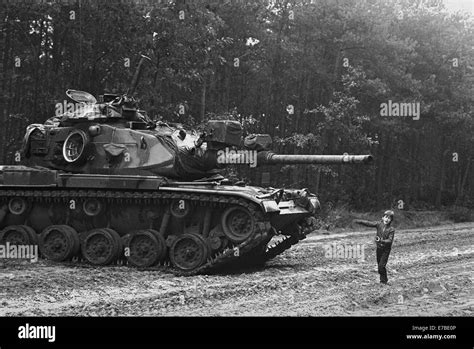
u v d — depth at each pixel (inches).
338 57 1427.2
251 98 1478.8
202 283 585.0
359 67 1379.2
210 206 663.1
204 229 669.9
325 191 1492.4
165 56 1076.5
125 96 744.3
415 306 518.0
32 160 757.9
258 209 636.1
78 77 1063.6
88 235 701.9
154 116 1101.7
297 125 1438.2
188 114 1284.4
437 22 1686.8
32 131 751.7
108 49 1066.7
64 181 706.2
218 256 642.2
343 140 1401.3
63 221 739.4
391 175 1817.2
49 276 596.4
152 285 567.2
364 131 1599.4
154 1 1037.8
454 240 1152.8
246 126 1331.2
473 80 1774.1
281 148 1461.6
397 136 1721.2
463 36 1782.7
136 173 698.2
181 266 657.6
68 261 709.9
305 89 1466.5
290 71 1411.2
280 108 1478.8
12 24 1069.8
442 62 1695.4
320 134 1411.2
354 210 1572.3
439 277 684.1
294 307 490.0
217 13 1233.4
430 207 1948.8
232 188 661.3
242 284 579.2
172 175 698.8
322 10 1379.2
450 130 1855.3
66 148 723.4
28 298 491.5
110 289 539.8
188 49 1079.0
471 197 2208.4
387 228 628.7
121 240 698.2
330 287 592.4
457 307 517.7
